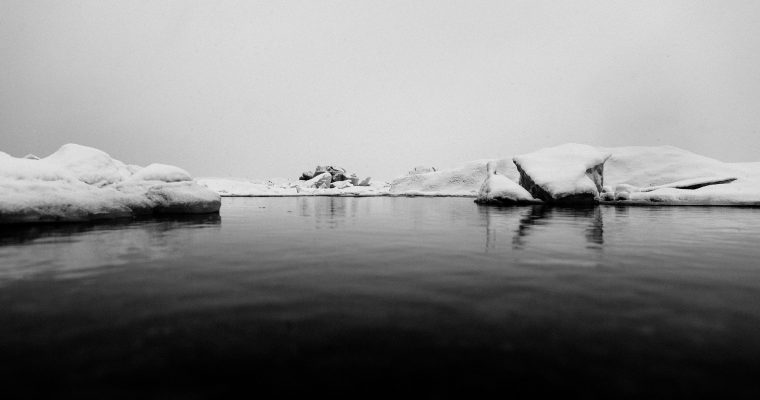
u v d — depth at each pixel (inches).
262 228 302.5
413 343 79.7
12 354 74.7
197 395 61.6
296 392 62.6
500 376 67.0
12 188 291.9
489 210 514.6
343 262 163.0
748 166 852.0
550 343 79.4
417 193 1295.5
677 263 158.1
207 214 445.7
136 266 154.6
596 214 427.5
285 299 109.4
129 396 61.2
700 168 823.7
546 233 261.0
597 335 83.1
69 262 161.8
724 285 123.2
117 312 98.4
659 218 373.1
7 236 240.7
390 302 106.3
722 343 78.8
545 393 61.9
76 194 331.0
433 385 64.4
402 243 219.8
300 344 79.4
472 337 82.5
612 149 1020.5
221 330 86.4
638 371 68.2
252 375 67.6
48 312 98.3
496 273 141.0
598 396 61.0
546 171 643.5
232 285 124.8
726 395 61.1
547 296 111.3
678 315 95.1
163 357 73.7
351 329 87.0
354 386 64.2
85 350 76.4
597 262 160.9
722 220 350.9
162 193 419.5
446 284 125.2
